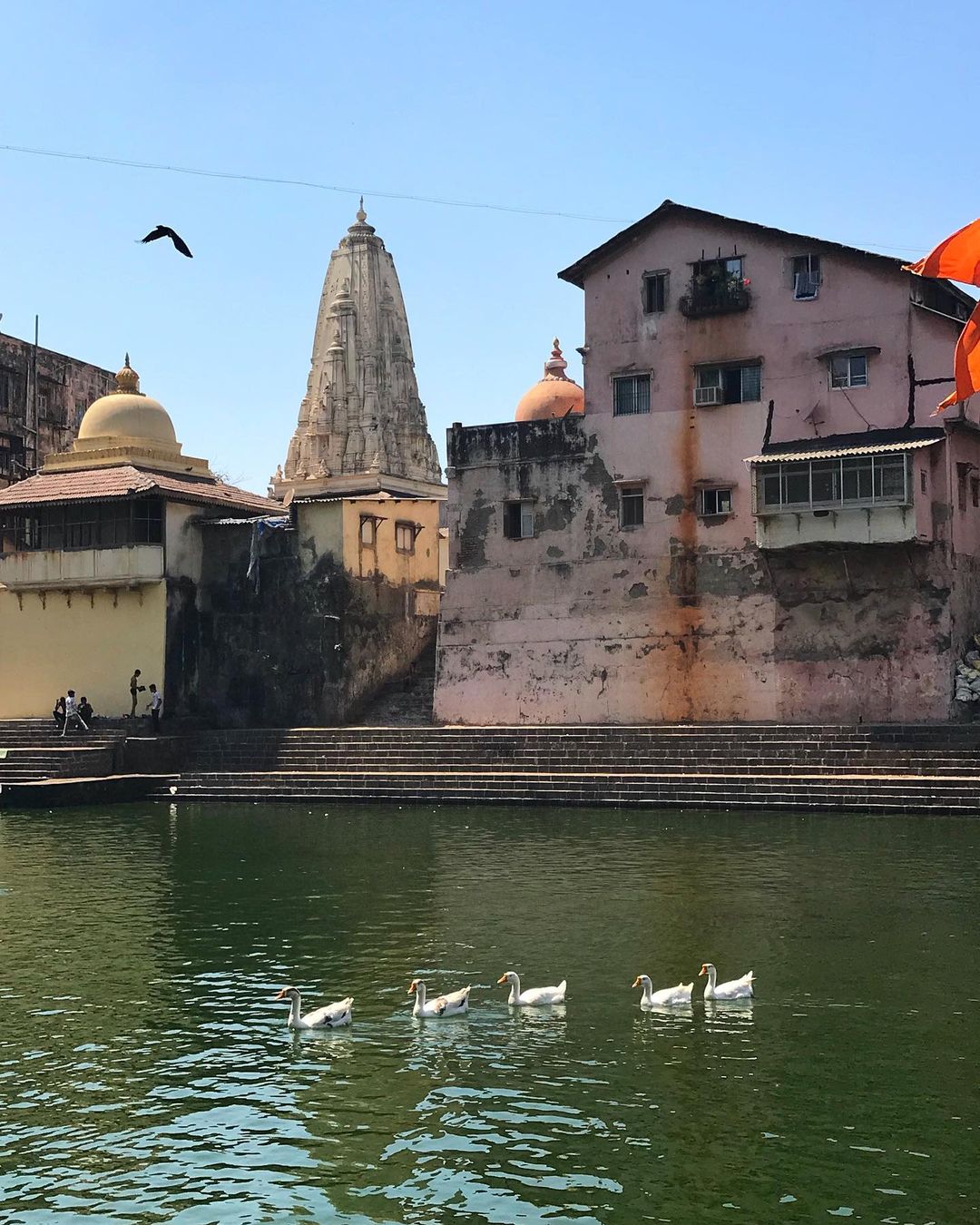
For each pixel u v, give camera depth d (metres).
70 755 36.31
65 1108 13.09
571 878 22.47
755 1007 15.52
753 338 36.12
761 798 29.55
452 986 16.67
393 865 24.22
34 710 43.09
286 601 41.06
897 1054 13.98
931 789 28.23
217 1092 13.40
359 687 41.09
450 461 39.72
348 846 26.44
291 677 40.78
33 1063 14.28
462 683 39.06
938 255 18.50
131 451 43.56
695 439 36.66
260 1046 14.62
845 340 35.03
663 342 37.19
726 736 32.59
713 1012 15.42
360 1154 11.95
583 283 38.41
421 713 40.38
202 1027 15.30
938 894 20.39
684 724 35.69
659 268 37.28
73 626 42.62
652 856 24.25
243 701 41.41
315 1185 11.41
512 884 22.19
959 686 33.06
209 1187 11.44
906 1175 11.36
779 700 35.09
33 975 17.45
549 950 18.14
